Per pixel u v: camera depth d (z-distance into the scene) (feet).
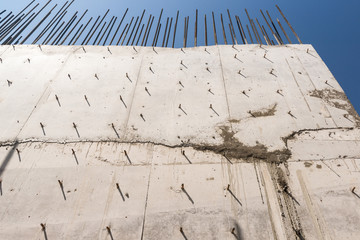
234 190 11.87
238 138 13.93
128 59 18.97
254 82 16.85
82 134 14.24
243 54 19.01
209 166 12.78
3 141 14.01
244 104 15.56
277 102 15.57
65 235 10.56
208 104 15.66
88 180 12.27
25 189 12.02
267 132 14.10
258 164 12.79
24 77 17.81
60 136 14.16
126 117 15.07
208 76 17.43
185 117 14.99
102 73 17.89
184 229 10.69
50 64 18.78
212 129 14.39
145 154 13.30
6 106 15.90
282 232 10.53
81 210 11.28
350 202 11.23
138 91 16.57
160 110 15.40
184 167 12.75
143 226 10.78
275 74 17.34
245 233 10.55
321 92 16.12
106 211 11.23
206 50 19.52
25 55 19.65
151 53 19.42
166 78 17.39
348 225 10.57
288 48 19.40
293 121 14.52
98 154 13.32
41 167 12.80
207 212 11.17
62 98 16.26
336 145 13.33
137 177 12.37
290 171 12.42
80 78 17.58
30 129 14.57
